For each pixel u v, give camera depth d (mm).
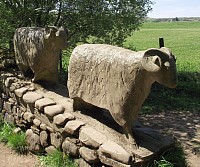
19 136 5094
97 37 7289
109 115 4250
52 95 5074
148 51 3139
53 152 4402
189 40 23719
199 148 4898
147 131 3926
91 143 3643
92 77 3854
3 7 6480
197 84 8094
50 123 4422
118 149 3379
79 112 4324
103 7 7039
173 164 3549
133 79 3352
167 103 7039
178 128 5699
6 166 4508
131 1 7152
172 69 3109
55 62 5379
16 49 5793
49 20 7223
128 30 7520
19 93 5113
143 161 3312
